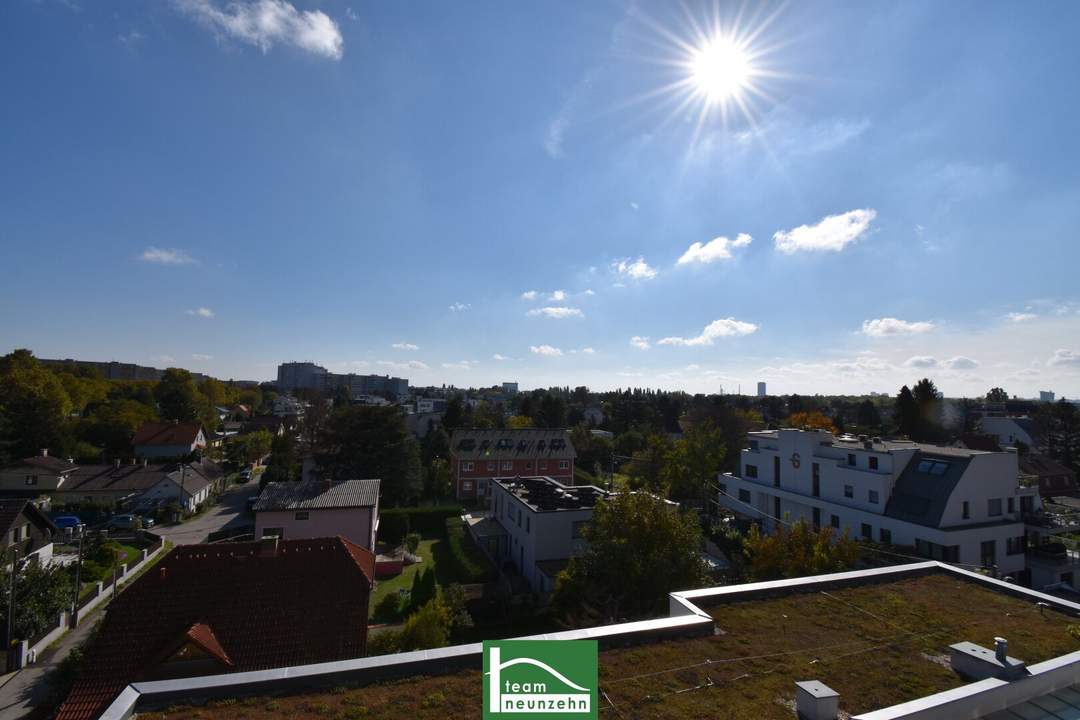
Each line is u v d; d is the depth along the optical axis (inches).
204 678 243.4
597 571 772.6
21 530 1165.1
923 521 1082.1
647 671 272.2
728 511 1680.6
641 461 2294.5
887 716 221.6
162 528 1630.2
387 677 257.4
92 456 2443.4
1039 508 1205.1
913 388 2598.4
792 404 4259.4
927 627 336.2
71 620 917.2
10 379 2474.2
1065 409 2561.5
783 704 244.5
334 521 1243.2
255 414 4945.9
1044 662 281.6
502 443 2269.9
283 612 634.8
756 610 354.6
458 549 1333.7
